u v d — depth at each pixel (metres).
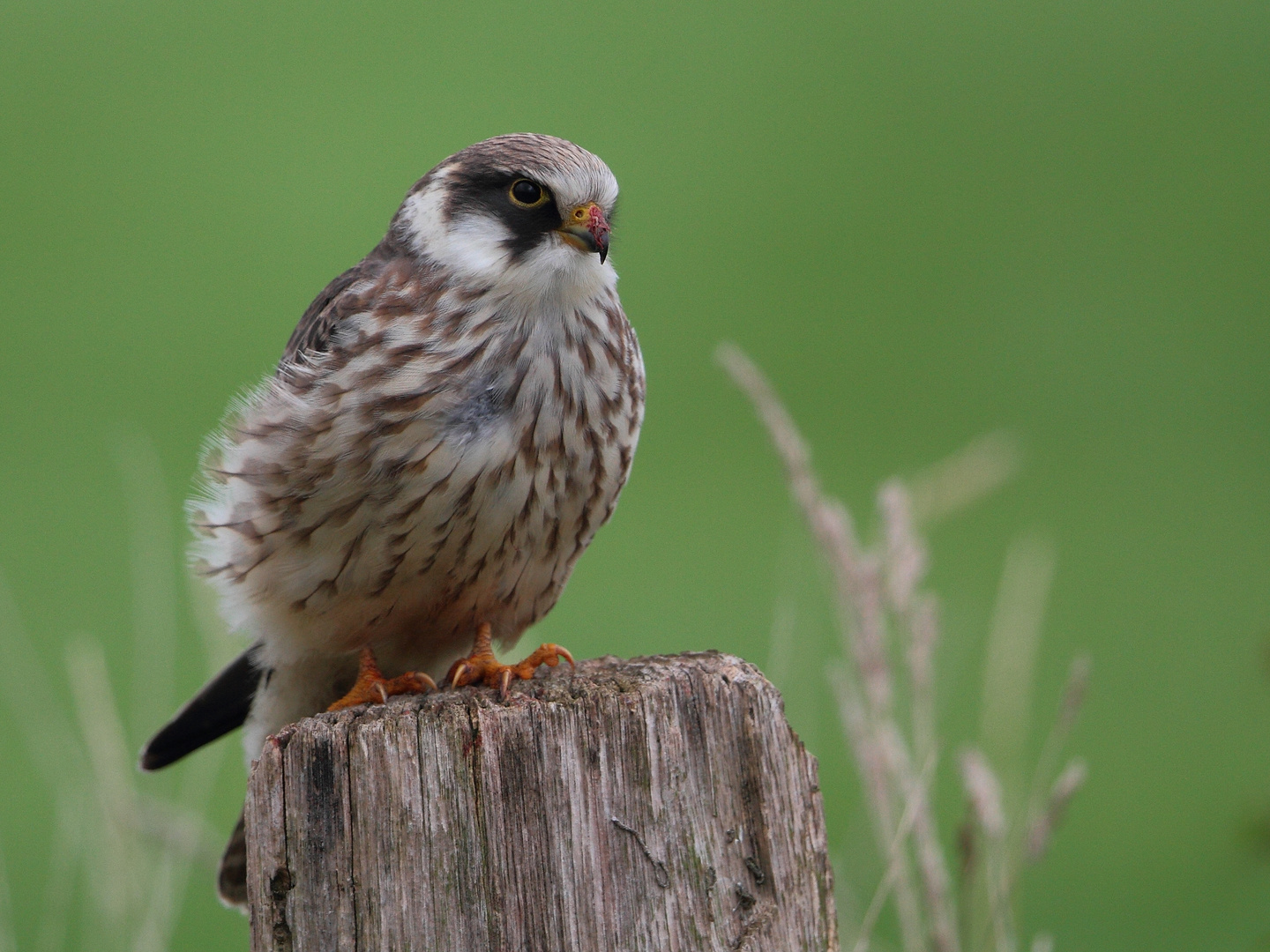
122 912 6.38
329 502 6.29
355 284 6.57
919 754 6.15
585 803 4.67
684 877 4.70
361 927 4.63
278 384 6.40
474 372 6.28
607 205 6.61
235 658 7.05
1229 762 11.12
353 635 6.79
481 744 4.66
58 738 8.02
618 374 6.61
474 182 6.53
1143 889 9.91
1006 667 6.88
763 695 4.84
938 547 13.88
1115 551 13.98
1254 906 9.74
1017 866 5.91
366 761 4.66
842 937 6.37
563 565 6.86
